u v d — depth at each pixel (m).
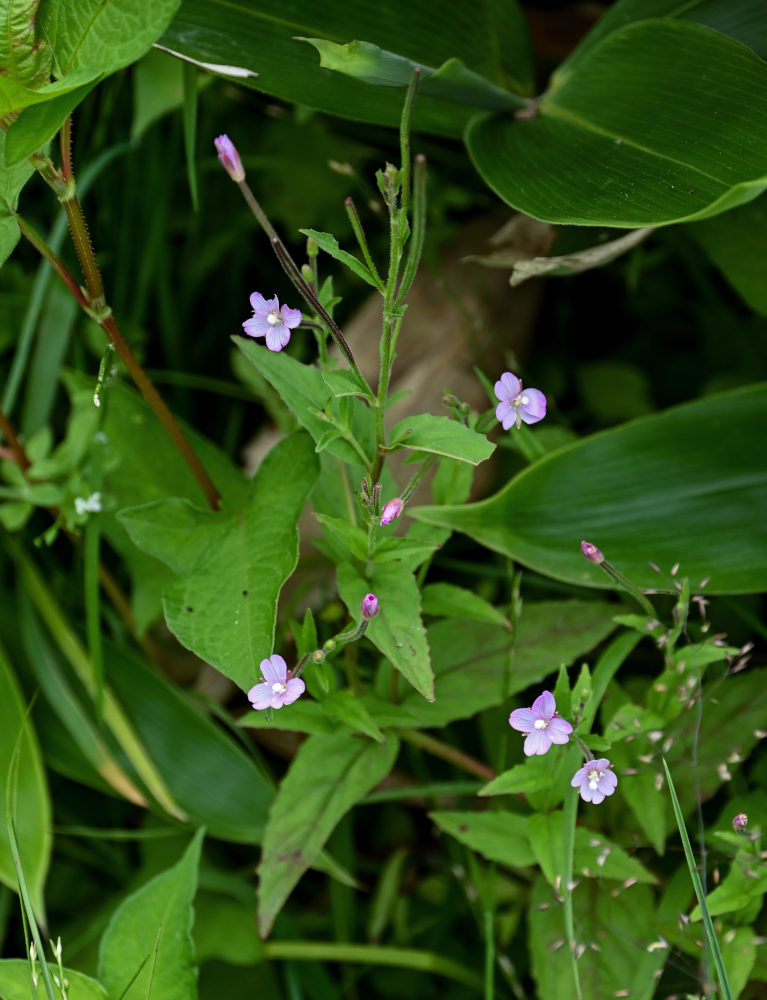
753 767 0.55
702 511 0.53
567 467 0.53
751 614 0.58
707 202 0.50
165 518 0.50
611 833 0.53
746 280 0.57
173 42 0.53
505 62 0.55
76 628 0.58
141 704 0.56
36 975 0.48
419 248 0.46
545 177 0.52
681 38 0.52
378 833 0.58
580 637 0.53
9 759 0.54
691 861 0.47
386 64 0.50
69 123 0.47
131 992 0.49
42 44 0.47
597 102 0.53
